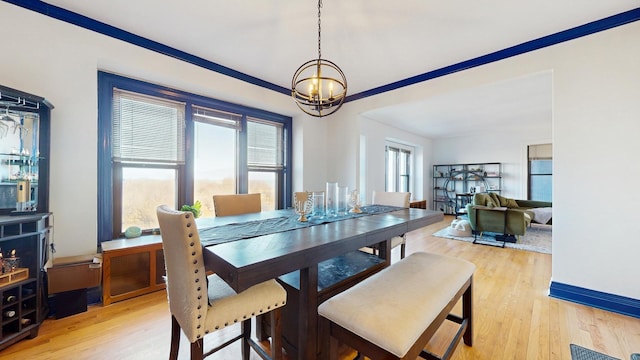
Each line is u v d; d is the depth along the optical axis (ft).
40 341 5.54
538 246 13.51
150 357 5.12
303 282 4.43
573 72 7.42
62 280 6.27
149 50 8.16
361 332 3.45
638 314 6.62
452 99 12.67
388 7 6.48
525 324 6.35
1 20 6.09
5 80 6.14
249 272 3.26
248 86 10.84
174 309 4.08
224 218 6.78
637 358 4.75
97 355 5.15
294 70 10.33
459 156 24.57
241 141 11.91
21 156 6.18
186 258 3.58
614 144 6.91
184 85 9.37
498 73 8.71
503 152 22.25
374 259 6.85
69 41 6.88
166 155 9.66
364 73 10.52
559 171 7.67
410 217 6.79
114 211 8.58
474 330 6.10
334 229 5.36
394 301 3.85
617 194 6.89
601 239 7.11
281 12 6.73
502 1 6.27
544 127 19.43
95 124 7.34
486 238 15.24
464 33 7.64
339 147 13.85
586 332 6.01
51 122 6.68
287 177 13.73
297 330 4.95
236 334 6.11
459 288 4.76
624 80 6.77
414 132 21.83
